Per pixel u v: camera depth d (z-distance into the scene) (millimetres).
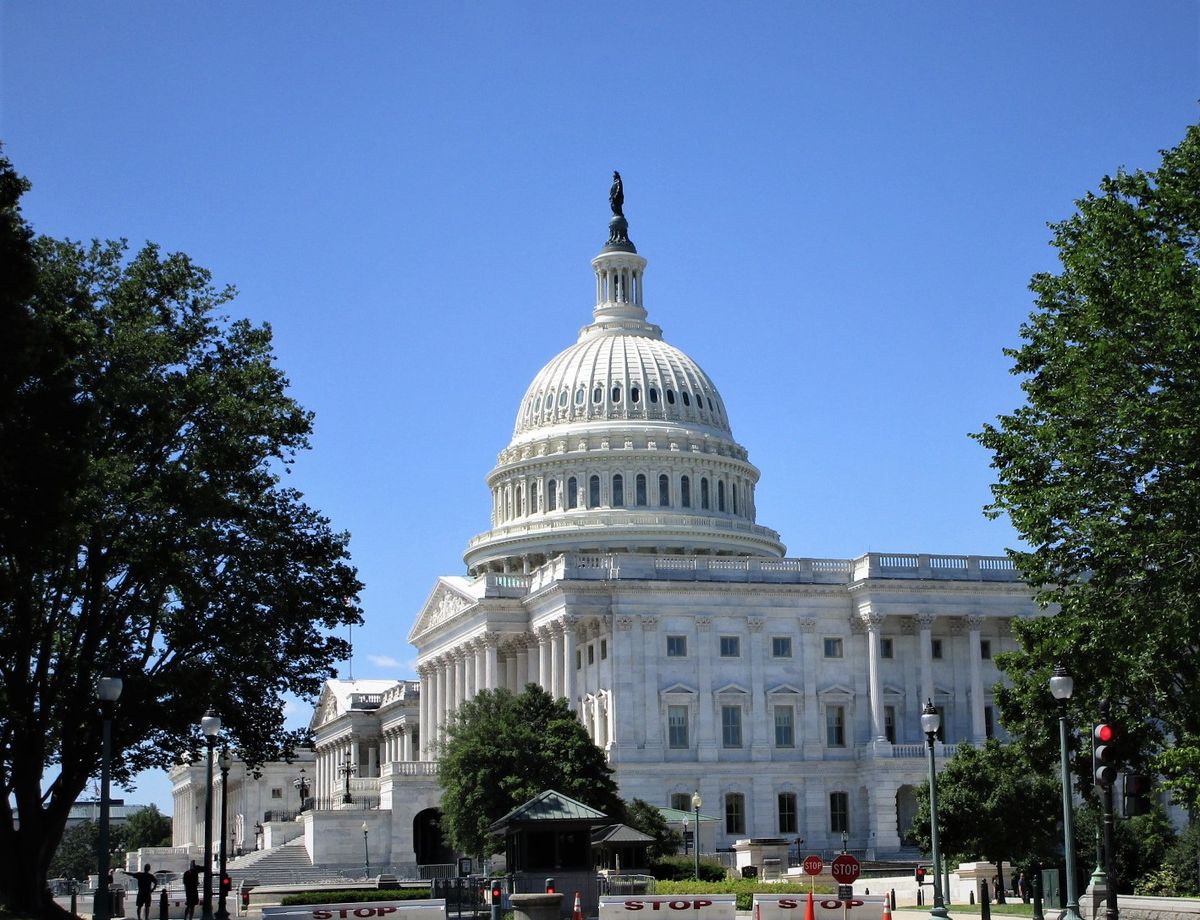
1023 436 69938
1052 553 69188
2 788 71812
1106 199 67688
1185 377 64375
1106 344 64688
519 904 67312
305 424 81938
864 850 151000
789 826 151250
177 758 81438
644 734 150125
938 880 65750
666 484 197875
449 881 99688
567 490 198125
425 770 159000
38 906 71750
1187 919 58062
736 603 154375
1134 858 90750
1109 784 52469
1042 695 77688
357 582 84562
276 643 82062
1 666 72438
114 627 77000
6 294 56125
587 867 78750
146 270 79500
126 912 109938
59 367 62438
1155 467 65250
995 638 160125
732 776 150375
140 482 75312
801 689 154125
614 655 151000
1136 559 66125
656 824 123438
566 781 123875
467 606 172125
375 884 122062
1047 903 78250
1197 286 62562
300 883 137250
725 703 152250
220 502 75750
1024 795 96438
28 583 70562
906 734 155250
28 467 57625
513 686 171375
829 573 158500
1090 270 66500
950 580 155625
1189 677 69375
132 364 74312
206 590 77062
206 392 77562
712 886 87938
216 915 73250
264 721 82062
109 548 74375
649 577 154625
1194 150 66688
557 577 155500
